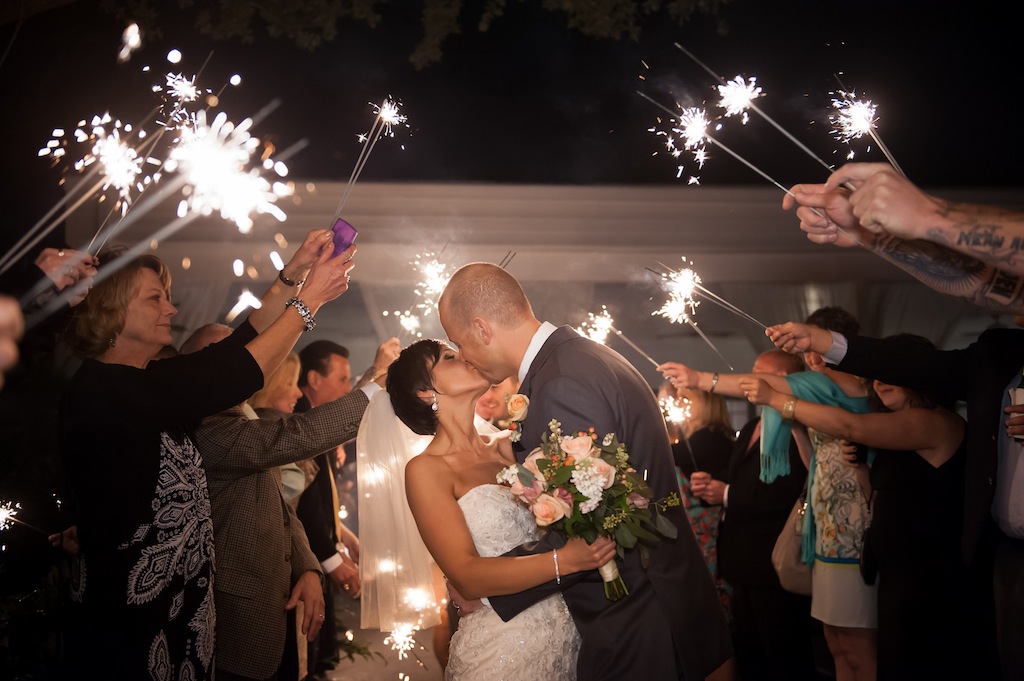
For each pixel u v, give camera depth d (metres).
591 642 2.34
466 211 7.28
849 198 1.89
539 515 2.16
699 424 5.02
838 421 3.38
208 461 2.92
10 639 3.07
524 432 2.42
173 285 7.04
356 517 5.49
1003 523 2.50
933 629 3.22
